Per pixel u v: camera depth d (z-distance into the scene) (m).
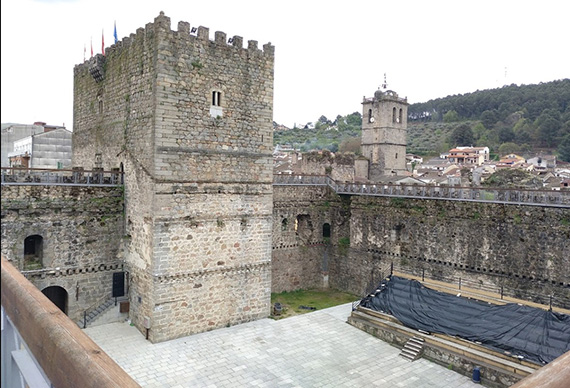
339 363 26.38
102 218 30.80
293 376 24.53
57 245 29.00
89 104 37.00
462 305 29.42
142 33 28.86
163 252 28.12
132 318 30.58
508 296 31.17
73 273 29.69
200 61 29.06
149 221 28.28
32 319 3.51
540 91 169.75
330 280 44.19
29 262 28.56
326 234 45.47
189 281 29.34
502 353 25.00
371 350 28.42
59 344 3.12
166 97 27.72
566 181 66.94
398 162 90.31
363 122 91.81
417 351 27.41
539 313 26.45
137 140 29.61
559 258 29.28
